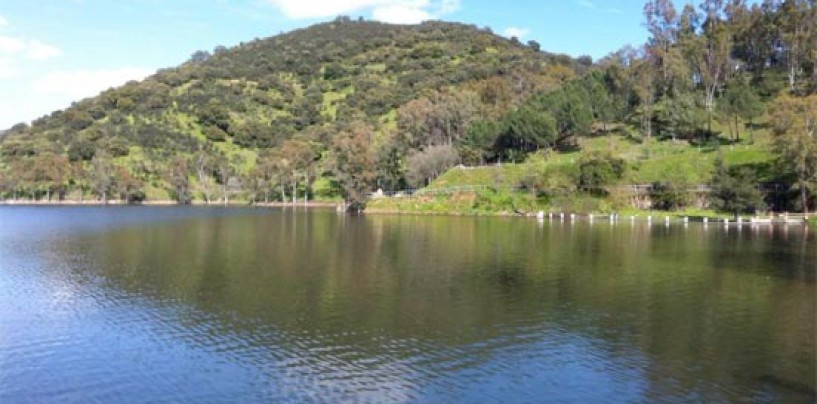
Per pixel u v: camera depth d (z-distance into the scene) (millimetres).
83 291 51375
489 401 29047
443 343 37594
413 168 170125
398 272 60688
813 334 39406
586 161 140500
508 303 47656
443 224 117625
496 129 174000
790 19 175500
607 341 38000
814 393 30062
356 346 37000
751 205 116875
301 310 45281
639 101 189125
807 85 164000
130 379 31547
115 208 187250
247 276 58344
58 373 32344
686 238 89875
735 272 60375
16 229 106250
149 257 70938
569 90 185125
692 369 33188
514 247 79812
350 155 166750
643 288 53031
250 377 31906
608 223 117688
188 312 44500
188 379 31578
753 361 34438
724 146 150750
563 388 30594
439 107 190375
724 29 190250
